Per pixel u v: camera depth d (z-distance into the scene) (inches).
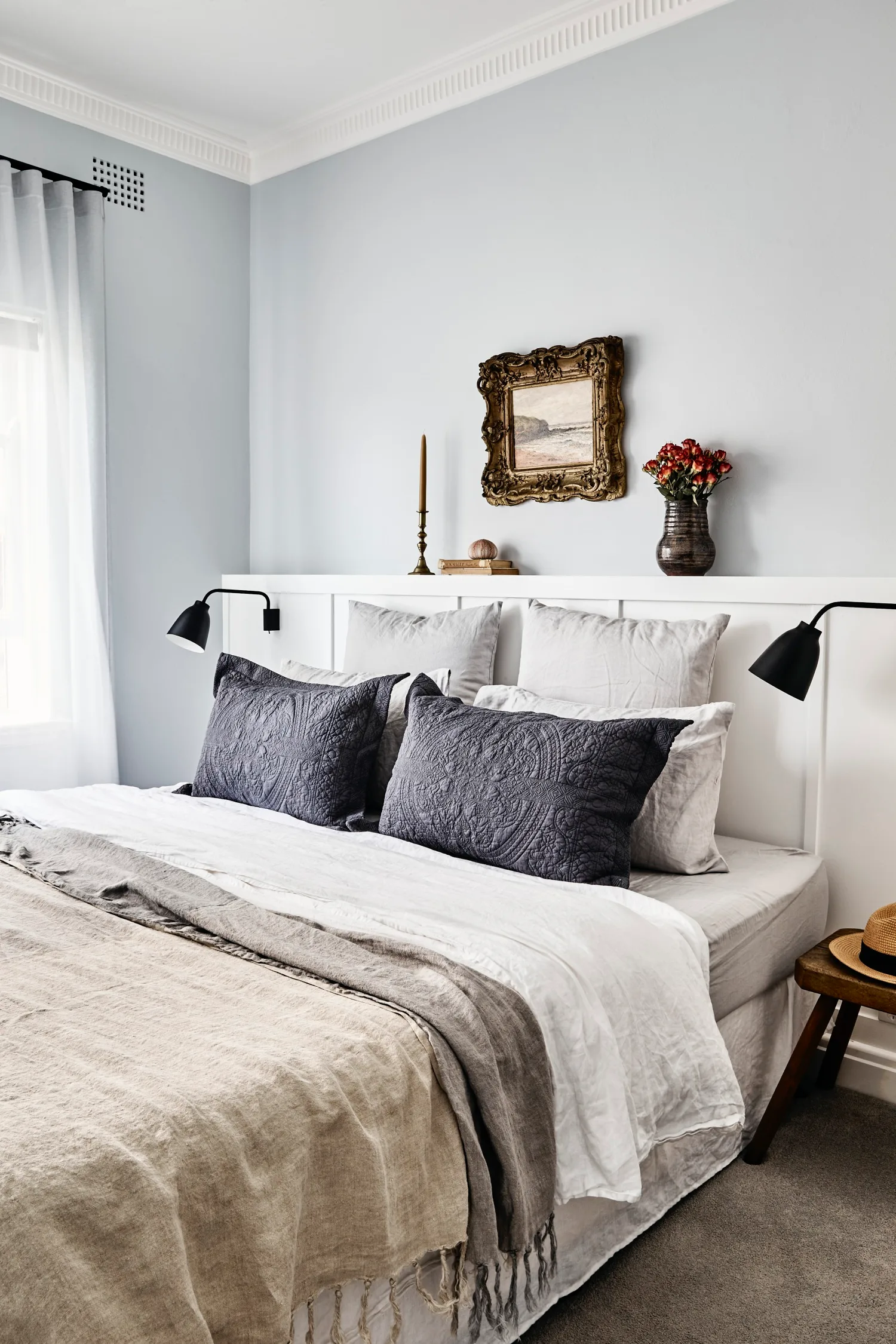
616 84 113.2
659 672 96.5
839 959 80.3
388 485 139.3
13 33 120.2
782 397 102.1
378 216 138.3
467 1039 54.7
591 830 78.7
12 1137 41.1
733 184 104.7
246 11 115.4
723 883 84.9
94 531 133.6
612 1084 61.4
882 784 90.4
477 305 127.7
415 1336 54.7
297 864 81.4
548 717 86.4
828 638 92.5
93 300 133.1
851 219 97.0
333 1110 47.7
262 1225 43.8
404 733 102.7
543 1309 62.6
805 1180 78.2
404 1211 50.0
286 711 103.7
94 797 106.9
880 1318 63.3
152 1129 42.6
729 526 106.3
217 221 150.9
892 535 95.6
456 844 84.3
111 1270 38.9
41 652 129.5
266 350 154.6
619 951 67.1
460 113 128.2
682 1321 62.9
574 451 117.4
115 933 65.4
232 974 58.7
